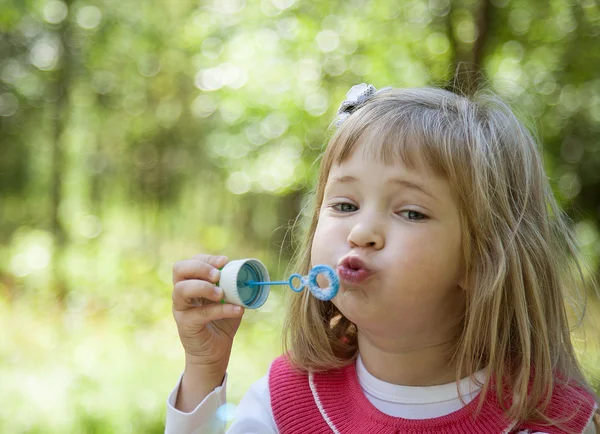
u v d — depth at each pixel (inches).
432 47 244.8
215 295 57.5
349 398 58.6
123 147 563.2
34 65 437.1
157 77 487.5
